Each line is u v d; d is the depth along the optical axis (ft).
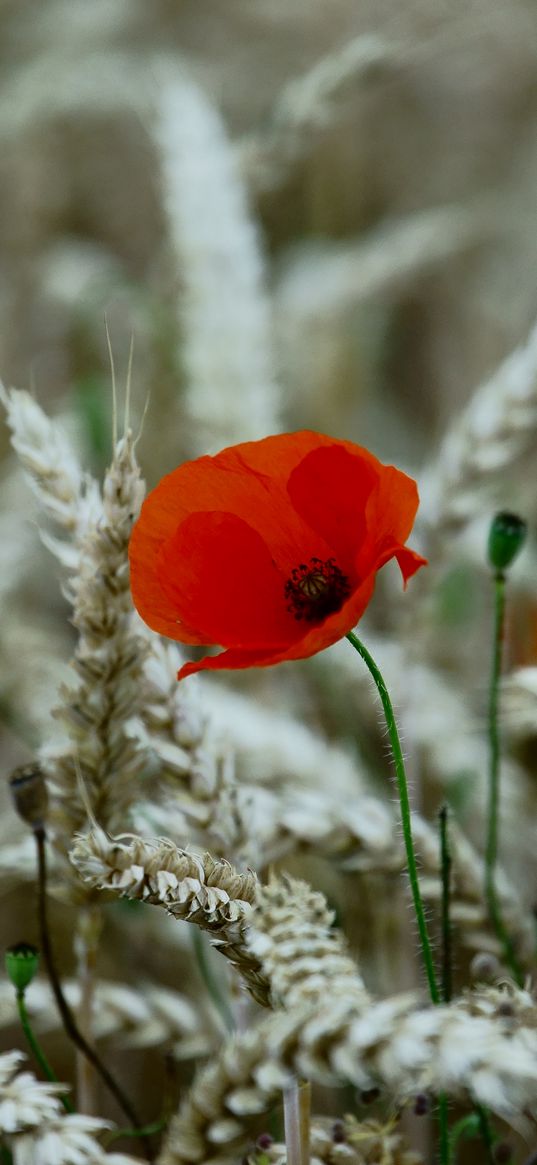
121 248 5.59
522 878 3.14
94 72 4.56
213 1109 2.46
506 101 5.68
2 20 5.14
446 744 3.15
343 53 3.31
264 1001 2.39
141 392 3.62
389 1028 2.24
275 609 2.51
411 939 2.93
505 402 2.94
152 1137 2.84
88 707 2.58
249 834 2.62
